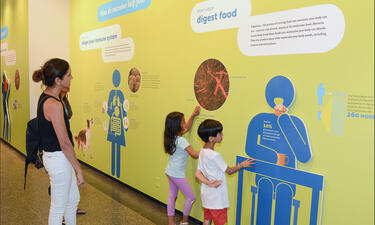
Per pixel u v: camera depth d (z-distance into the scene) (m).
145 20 3.54
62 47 5.46
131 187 4.00
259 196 2.39
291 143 2.16
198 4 2.84
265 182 2.34
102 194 3.84
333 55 1.92
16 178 4.44
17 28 5.89
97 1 4.52
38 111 2.08
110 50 4.26
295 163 2.15
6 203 3.49
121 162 4.16
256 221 2.42
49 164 2.08
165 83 3.29
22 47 5.57
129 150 3.98
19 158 5.70
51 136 2.07
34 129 2.28
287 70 2.17
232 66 2.55
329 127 1.97
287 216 2.21
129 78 3.89
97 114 4.69
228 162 2.63
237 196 2.57
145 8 3.53
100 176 4.58
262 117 2.34
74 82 5.34
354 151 1.87
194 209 3.06
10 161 5.45
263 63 2.31
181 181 2.76
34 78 2.16
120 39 4.02
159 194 3.50
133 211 3.33
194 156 2.67
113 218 3.15
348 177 1.90
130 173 3.99
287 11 2.14
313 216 2.06
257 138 2.38
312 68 2.03
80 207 3.41
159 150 3.45
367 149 1.81
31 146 2.29
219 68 2.66
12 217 3.12
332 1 1.91
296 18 2.09
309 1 2.02
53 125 2.02
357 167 1.86
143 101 3.65
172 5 3.15
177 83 3.13
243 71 2.46
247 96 2.45
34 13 5.15
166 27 3.24
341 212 1.94
